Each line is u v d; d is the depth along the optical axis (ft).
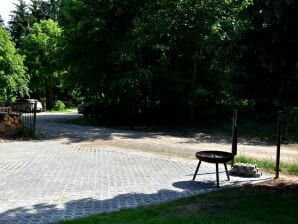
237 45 25.94
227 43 26.48
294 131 66.08
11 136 58.80
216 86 82.12
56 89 160.45
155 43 78.54
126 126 79.87
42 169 35.94
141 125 81.71
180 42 81.56
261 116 82.02
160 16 77.82
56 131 67.87
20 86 116.67
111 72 83.15
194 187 30.01
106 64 83.25
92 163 39.47
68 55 86.07
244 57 26.11
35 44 141.49
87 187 29.50
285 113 48.55
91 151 47.62
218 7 75.82
